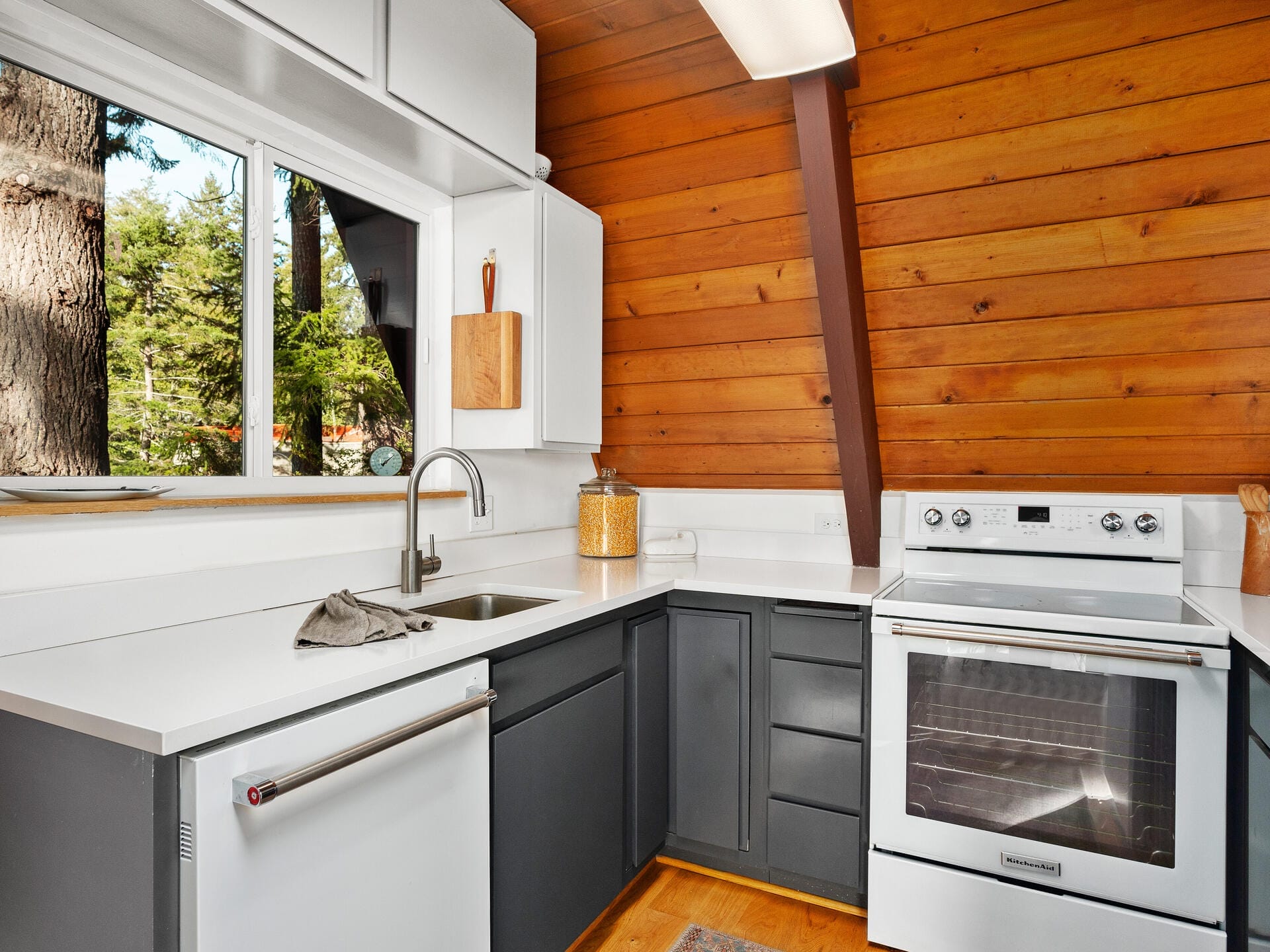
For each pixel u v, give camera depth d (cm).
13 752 108
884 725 190
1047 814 174
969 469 240
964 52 176
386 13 159
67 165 139
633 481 297
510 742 150
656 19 191
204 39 134
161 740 88
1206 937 158
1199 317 188
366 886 115
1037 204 188
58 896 102
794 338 235
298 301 183
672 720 224
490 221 212
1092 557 215
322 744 107
